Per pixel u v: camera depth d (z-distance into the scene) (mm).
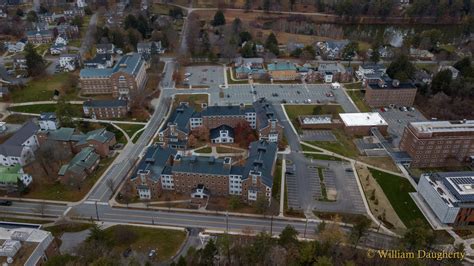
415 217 147375
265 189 146875
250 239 130500
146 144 191375
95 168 172125
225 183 152875
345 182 166375
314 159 181875
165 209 148375
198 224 141375
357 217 142500
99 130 187125
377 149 190125
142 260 123688
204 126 199875
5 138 195000
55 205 150000
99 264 106062
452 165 178750
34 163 175000
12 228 122688
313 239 133250
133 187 159000
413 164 178125
